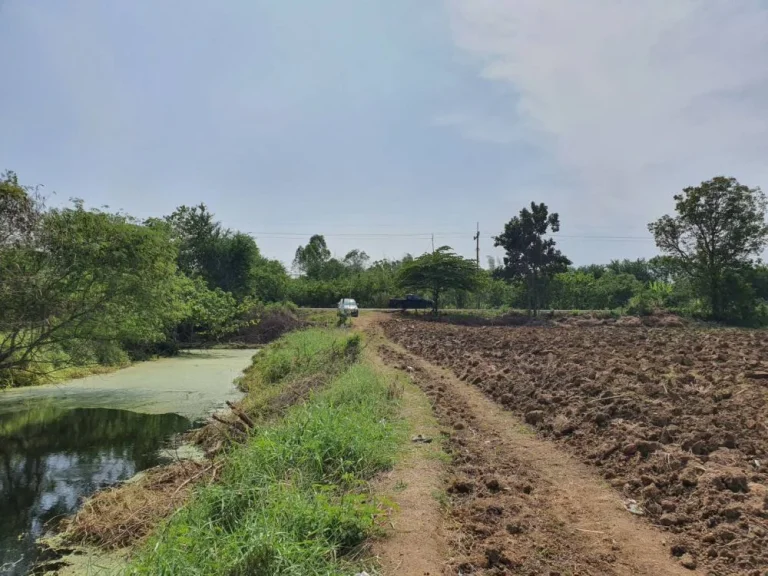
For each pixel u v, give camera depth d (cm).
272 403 1360
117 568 618
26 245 1526
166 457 1110
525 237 4344
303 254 8538
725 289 3697
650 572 466
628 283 5072
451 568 477
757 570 445
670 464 664
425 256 4272
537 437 890
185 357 2886
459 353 1856
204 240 4856
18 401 1706
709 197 3709
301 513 533
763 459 652
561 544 521
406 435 885
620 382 1069
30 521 814
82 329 1684
